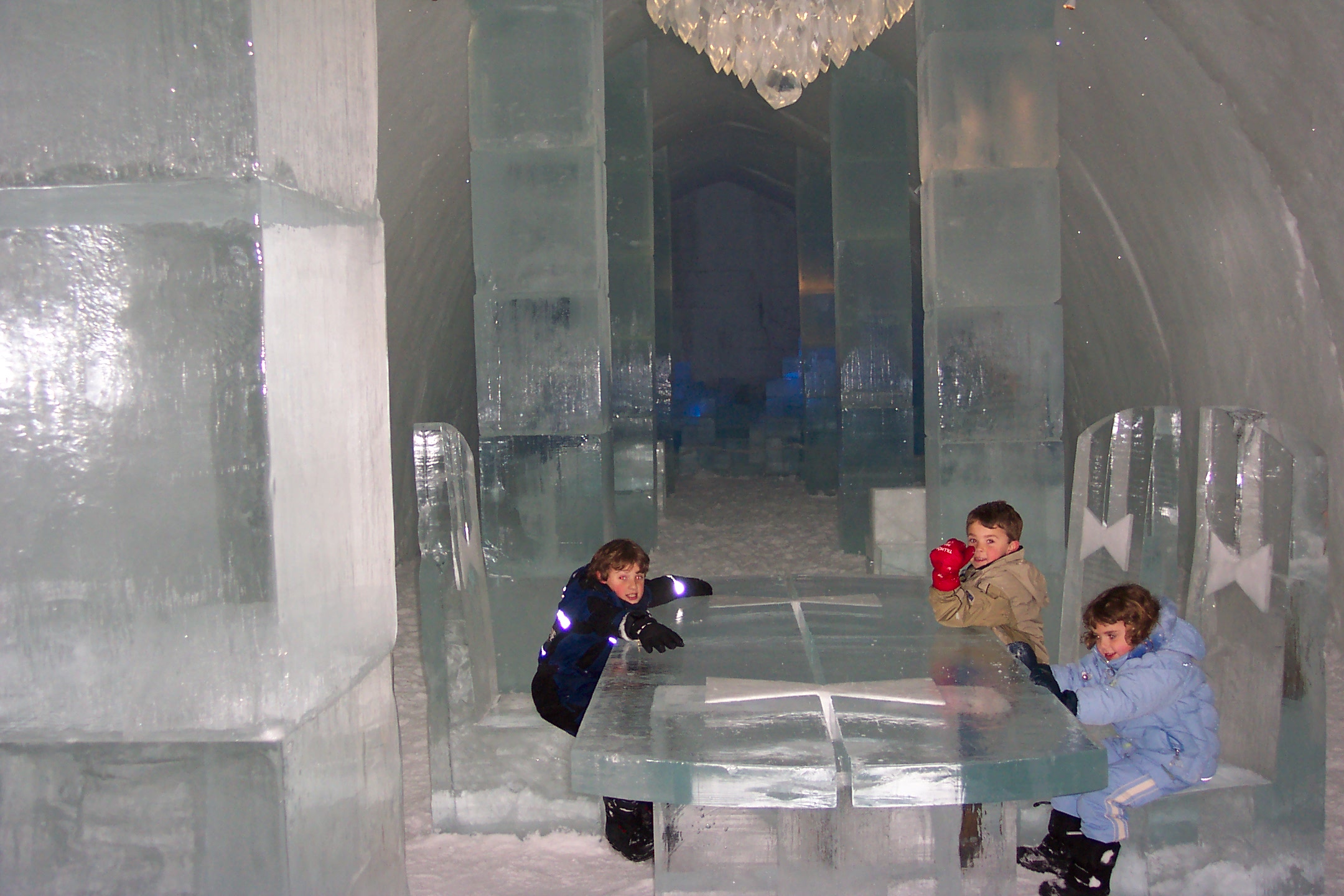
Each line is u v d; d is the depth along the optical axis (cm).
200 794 136
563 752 325
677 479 1452
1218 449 285
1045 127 448
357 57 167
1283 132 494
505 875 293
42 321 133
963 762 167
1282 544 266
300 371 142
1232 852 267
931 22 449
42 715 137
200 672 135
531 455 453
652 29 862
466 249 840
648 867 296
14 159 132
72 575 135
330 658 151
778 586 317
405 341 762
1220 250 586
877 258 890
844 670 224
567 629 286
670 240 1251
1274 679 266
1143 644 254
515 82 448
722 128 1445
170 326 132
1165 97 573
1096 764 171
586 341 450
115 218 131
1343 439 500
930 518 479
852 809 200
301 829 141
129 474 134
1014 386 450
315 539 146
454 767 326
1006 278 450
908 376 887
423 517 325
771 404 1897
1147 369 734
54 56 131
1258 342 566
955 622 261
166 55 130
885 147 899
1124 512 327
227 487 133
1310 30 441
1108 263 744
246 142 130
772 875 206
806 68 342
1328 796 333
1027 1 447
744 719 191
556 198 449
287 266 138
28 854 138
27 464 135
